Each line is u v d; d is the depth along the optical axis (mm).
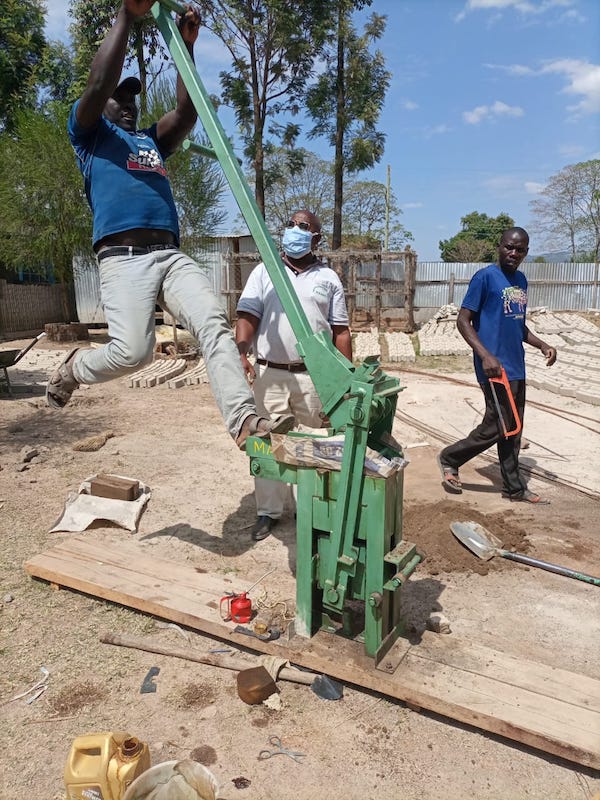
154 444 6715
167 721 2576
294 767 2332
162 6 2744
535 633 3254
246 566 3930
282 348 3936
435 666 2709
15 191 14312
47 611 3400
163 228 3141
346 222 44219
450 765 2352
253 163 20312
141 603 3266
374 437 2885
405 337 15773
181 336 15977
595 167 40156
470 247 52281
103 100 2838
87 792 2080
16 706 2668
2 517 4699
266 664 2799
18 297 18125
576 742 2264
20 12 21906
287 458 2740
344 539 2672
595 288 22391
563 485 5492
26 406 8586
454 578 3838
